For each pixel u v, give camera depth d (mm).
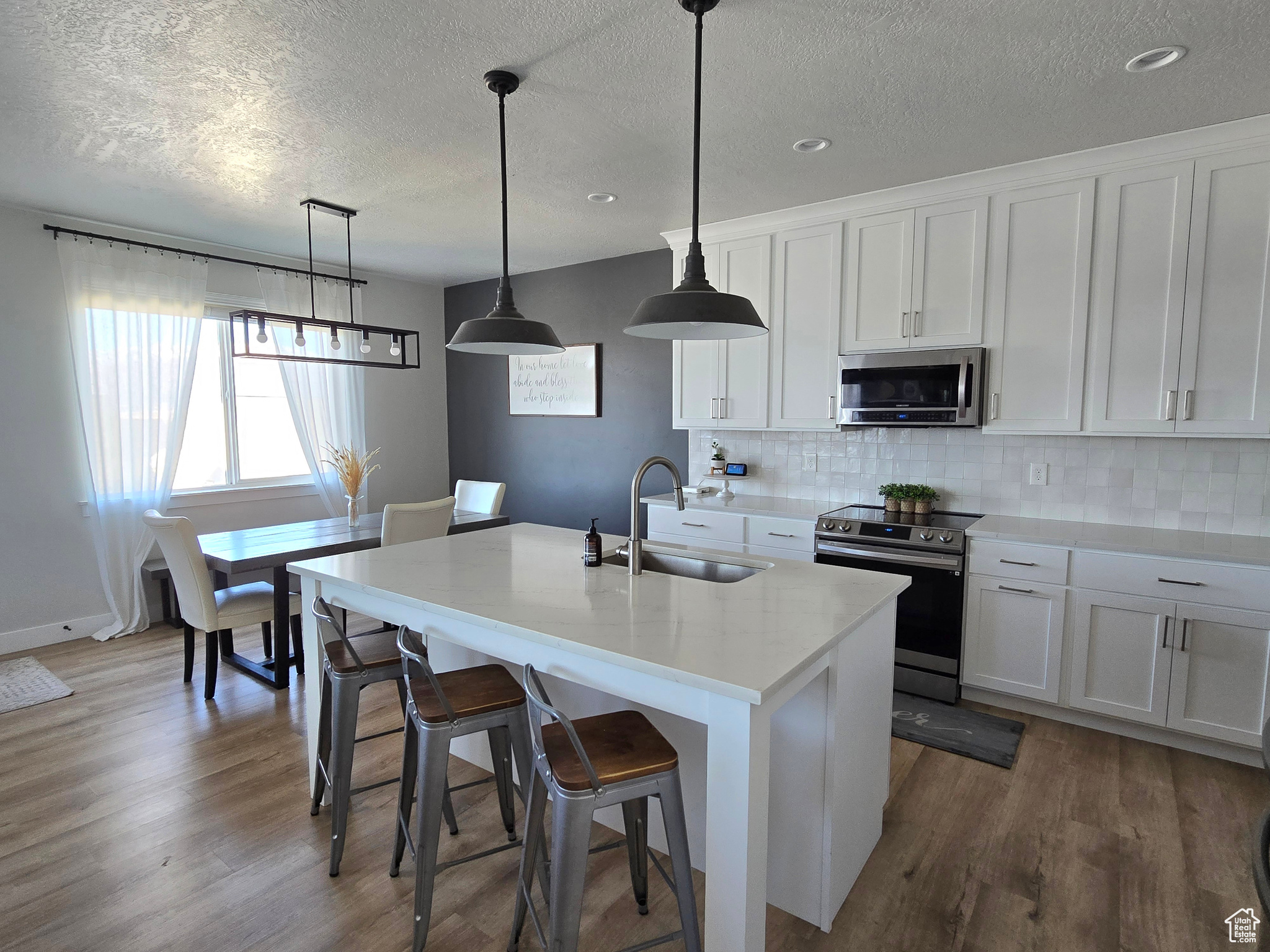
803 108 2484
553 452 5426
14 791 2469
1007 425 3189
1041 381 3096
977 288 3213
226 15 1890
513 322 2291
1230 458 2953
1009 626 3029
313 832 2230
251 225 4031
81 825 2264
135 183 3299
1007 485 3488
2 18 1883
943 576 3150
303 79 2264
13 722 3012
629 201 3572
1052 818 2303
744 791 1398
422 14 1894
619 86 2318
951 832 2229
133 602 4199
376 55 2117
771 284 3842
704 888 1956
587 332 5125
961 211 3232
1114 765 2641
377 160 2992
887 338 3480
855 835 1954
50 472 3939
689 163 3023
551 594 1987
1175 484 3078
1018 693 3029
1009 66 2178
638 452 4930
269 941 1767
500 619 1755
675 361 4281
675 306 1771
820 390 3727
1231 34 1974
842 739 1797
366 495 5539
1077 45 2045
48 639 3969
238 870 2041
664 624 1720
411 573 2242
